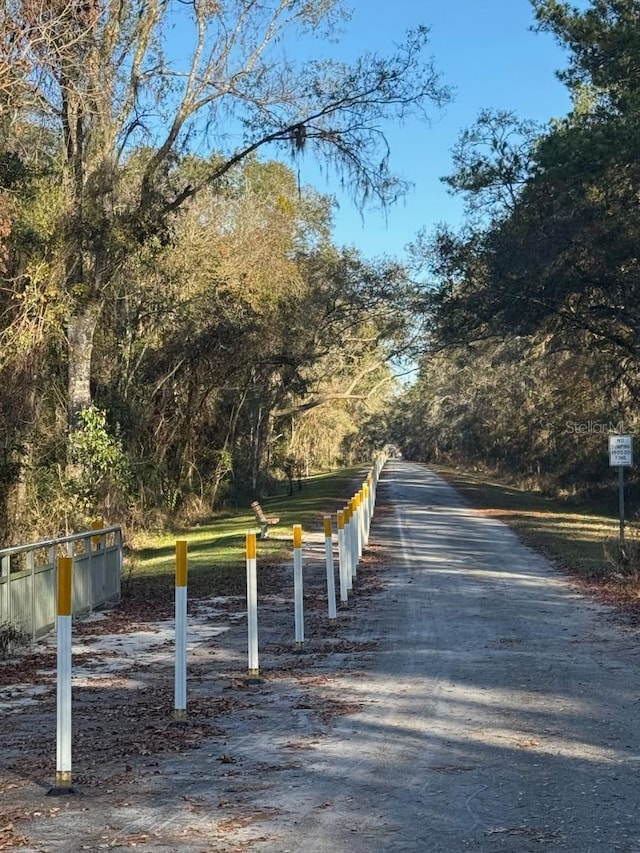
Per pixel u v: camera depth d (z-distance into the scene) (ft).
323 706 27.37
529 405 192.54
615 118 82.23
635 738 23.24
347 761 21.63
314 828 17.16
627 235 79.71
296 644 37.55
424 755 22.02
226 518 136.87
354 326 180.45
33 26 56.65
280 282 122.72
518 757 21.70
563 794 18.92
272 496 174.19
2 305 61.72
